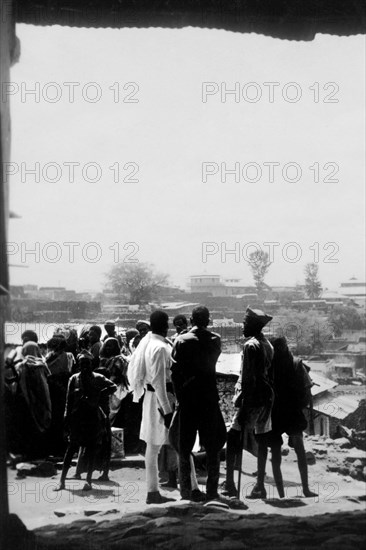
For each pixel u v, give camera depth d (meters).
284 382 8.95
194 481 8.45
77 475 9.98
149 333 8.77
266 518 7.60
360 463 10.83
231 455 8.72
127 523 7.45
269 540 6.79
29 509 8.19
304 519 7.54
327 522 7.42
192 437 8.31
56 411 10.80
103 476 9.98
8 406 10.30
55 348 11.01
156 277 31.00
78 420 9.59
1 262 7.20
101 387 9.75
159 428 8.52
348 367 20.23
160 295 31.27
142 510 7.95
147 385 8.59
